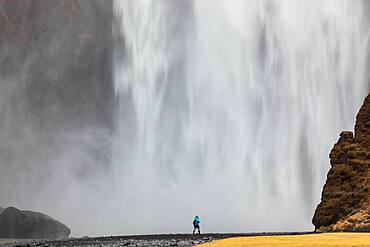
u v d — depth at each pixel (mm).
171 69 111250
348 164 44188
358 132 45688
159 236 50750
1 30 105312
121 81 110812
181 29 112312
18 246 42906
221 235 48781
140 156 108500
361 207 41375
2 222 63812
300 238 29688
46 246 41281
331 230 41281
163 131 109562
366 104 46344
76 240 48844
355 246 24484
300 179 101250
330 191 43969
